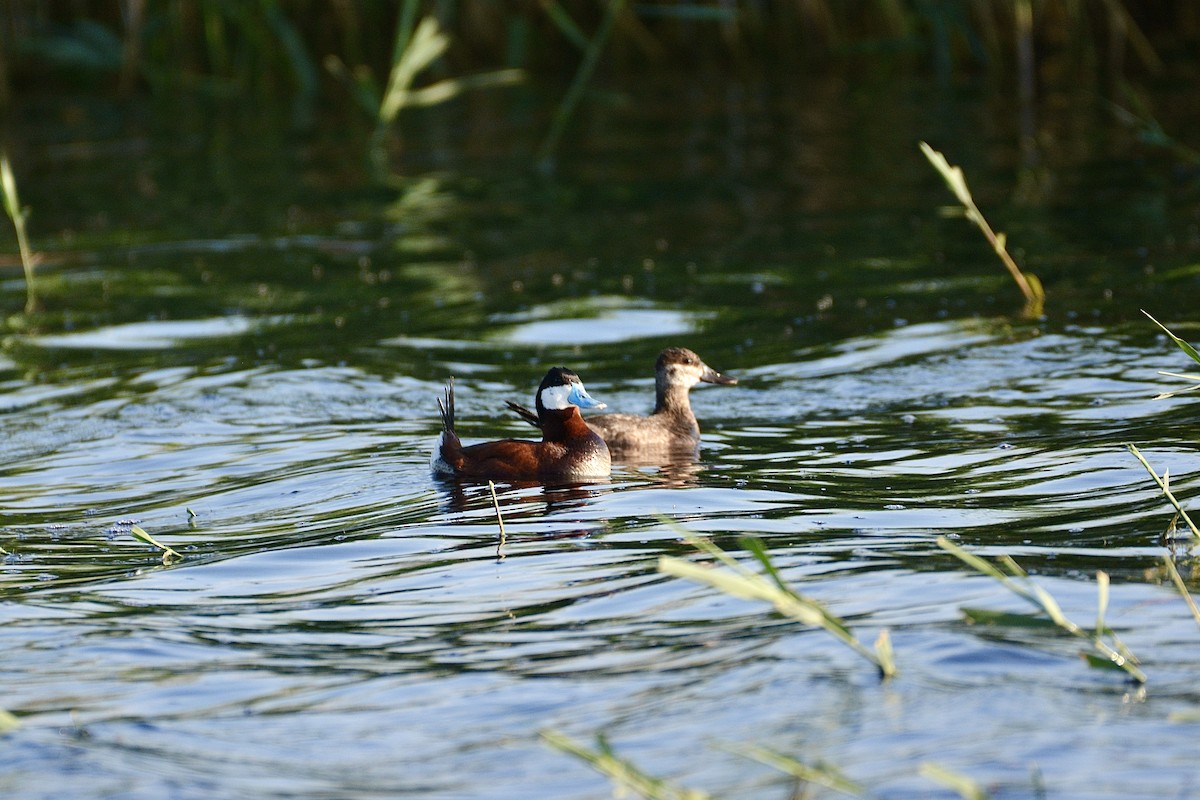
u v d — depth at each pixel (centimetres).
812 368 1565
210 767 686
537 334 1738
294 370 1609
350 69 3356
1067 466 1148
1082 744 663
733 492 1146
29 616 906
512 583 931
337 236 2258
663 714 716
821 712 706
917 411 1380
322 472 1262
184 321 1828
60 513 1171
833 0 3425
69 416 1469
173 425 1430
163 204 2506
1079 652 760
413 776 671
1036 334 1617
